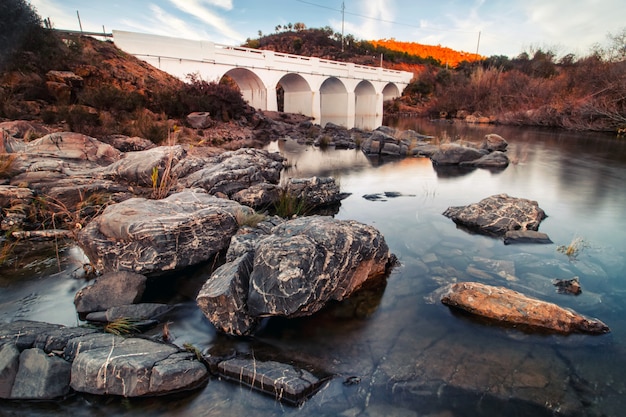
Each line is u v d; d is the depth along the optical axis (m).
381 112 51.72
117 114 16.70
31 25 16.78
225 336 3.79
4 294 4.52
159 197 7.70
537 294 4.54
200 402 2.93
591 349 3.52
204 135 18.86
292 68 37.84
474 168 13.45
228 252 4.95
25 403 2.88
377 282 4.91
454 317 4.10
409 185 10.73
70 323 3.95
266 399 2.96
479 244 6.18
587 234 6.60
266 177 10.70
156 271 4.90
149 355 3.21
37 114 14.05
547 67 45.66
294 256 4.07
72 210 7.09
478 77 44.69
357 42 76.94
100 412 2.82
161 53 27.03
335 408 2.87
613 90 24.83
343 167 13.66
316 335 3.81
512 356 3.44
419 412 2.83
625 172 12.16
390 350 3.55
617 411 2.81
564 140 20.86
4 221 6.43
